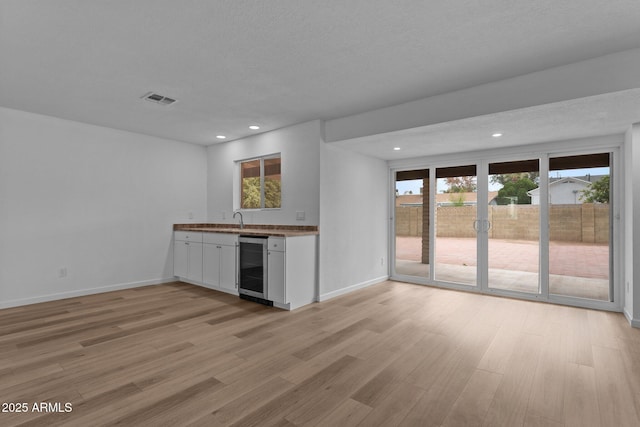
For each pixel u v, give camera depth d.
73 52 2.41
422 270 5.18
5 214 3.71
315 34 2.18
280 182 4.64
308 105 3.60
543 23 2.04
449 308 3.78
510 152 4.33
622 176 3.61
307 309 3.74
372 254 5.10
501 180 4.44
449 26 2.09
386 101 3.46
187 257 5.03
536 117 3.03
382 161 5.37
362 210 4.88
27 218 3.86
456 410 1.81
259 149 4.82
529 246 4.23
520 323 3.26
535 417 1.75
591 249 3.84
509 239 4.38
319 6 1.88
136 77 2.86
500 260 4.43
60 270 4.11
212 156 5.62
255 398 1.92
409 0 1.83
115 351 2.56
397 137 3.83
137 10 1.91
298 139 4.31
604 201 3.77
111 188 4.56
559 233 4.02
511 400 1.91
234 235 4.28
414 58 2.52
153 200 5.02
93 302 3.99
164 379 2.13
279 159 4.77
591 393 1.98
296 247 3.80
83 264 4.31
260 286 3.94
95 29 2.11
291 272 3.74
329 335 2.92
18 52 2.41
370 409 1.82
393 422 1.70
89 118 4.09
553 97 2.64
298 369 2.28
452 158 4.82
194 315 3.50
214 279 4.57
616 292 3.64
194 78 2.88
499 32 2.15
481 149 4.50
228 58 2.52
